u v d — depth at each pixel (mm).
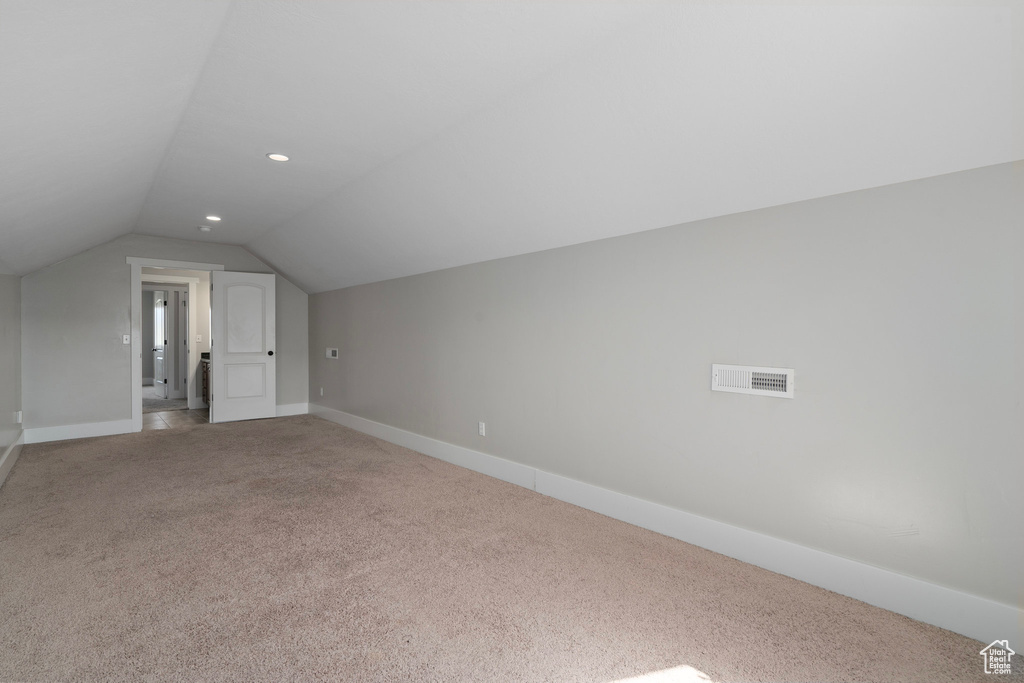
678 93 2088
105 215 4234
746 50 1813
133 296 5719
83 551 2633
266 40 2041
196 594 2213
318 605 2129
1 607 2092
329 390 6645
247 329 6555
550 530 2949
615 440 3162
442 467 4359
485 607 2113
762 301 2469
